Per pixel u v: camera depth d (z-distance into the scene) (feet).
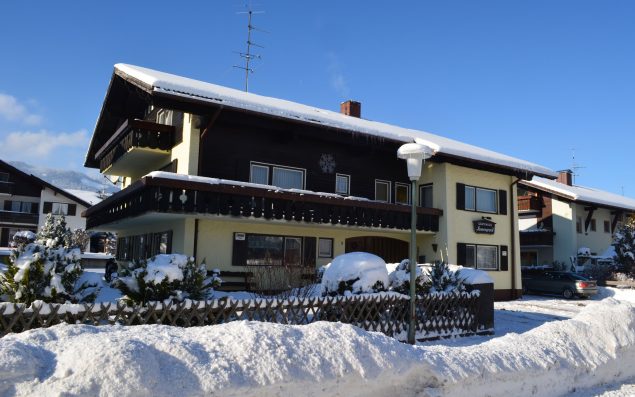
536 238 99.76
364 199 57.36
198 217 47.39
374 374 15.02
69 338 13.10
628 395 20.45
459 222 65.62
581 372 21.27
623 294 74.18
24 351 11.44
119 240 77.20
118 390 10.90
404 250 66.85
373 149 62.34
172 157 56.13
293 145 57.93
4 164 146.92
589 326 24.07
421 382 16.31
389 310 30.17
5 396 10.38
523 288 82.79
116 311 20.24
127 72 51.70
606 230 111.55
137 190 47.03
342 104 81.05
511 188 73.26
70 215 157.89
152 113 66.23
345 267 31.01
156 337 13.57
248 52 77.97
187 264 24.34
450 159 63.67
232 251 50.90
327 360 14.53
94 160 84.28
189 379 12.02
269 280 45.70
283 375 13.29
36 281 20.65
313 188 58.80
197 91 45.52
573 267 95.30
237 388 12.35
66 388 10.55
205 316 22.43
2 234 149.38
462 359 17.94
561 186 103.50
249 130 54.65
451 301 34.30
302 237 56.34
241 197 47.88
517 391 18.61
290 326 15.87
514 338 21.74
